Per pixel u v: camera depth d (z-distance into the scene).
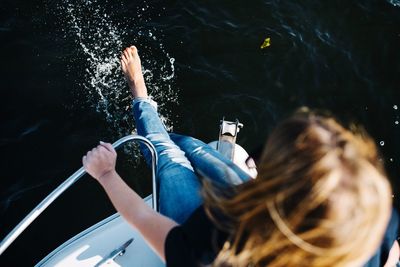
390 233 1.12
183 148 1.97
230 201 0.91
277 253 0.82
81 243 1.92
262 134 4.14
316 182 0.75
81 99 4.11
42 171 3.74
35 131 3.92
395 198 4.00
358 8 5.28
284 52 4.70
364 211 0.75
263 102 4.33
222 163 1.71
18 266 3.31
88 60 4.34
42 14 4.62
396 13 5.30
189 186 1.58
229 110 4.24
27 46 4.38
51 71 4.24
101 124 4.01
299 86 4.50
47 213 3.59
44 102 4.06
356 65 4.78
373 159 0.81
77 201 3.66
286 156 0.81
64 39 4.46
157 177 1.74
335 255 0.77
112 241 1.93
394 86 4.68
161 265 1.84
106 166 1.50
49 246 3.42
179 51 4.54
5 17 4.55
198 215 1.08
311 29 4.98
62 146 3.87
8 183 3.67
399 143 4.32
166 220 1.24
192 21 4.78
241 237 0.89
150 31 4.63
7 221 3.48
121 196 1.39
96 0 4.80
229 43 4.67
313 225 0.76
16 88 4.11
